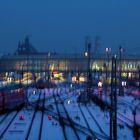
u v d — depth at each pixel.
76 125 51.31
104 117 59.06
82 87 138.50
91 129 47.75
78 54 186.25
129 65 173.88
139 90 107.31
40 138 41.91
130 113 62.22
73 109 71.94
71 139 41.19
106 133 44.69
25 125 51.31
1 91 67.50
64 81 166.00
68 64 188.00
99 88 110.69
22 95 75.31
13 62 197.38
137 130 41.53
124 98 93.00
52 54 195.12
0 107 63.09
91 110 70.25
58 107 75.38
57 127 49.34
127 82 123.56
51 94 110.00
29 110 69.06
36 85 128.62
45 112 66.06
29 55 196.88
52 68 186.25
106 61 162.25
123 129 46.22
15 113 64.69
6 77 152.62
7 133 45.03
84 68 180.38
